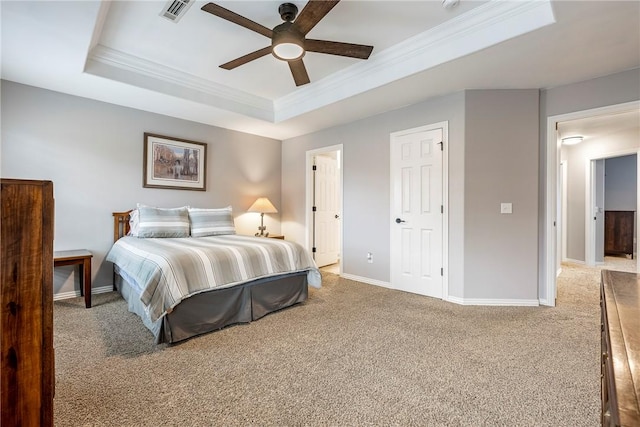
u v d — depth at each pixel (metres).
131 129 3.72
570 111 2.98
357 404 1.56
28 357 0.76
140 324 2.57
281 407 1.54
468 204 3.19
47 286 0.78
